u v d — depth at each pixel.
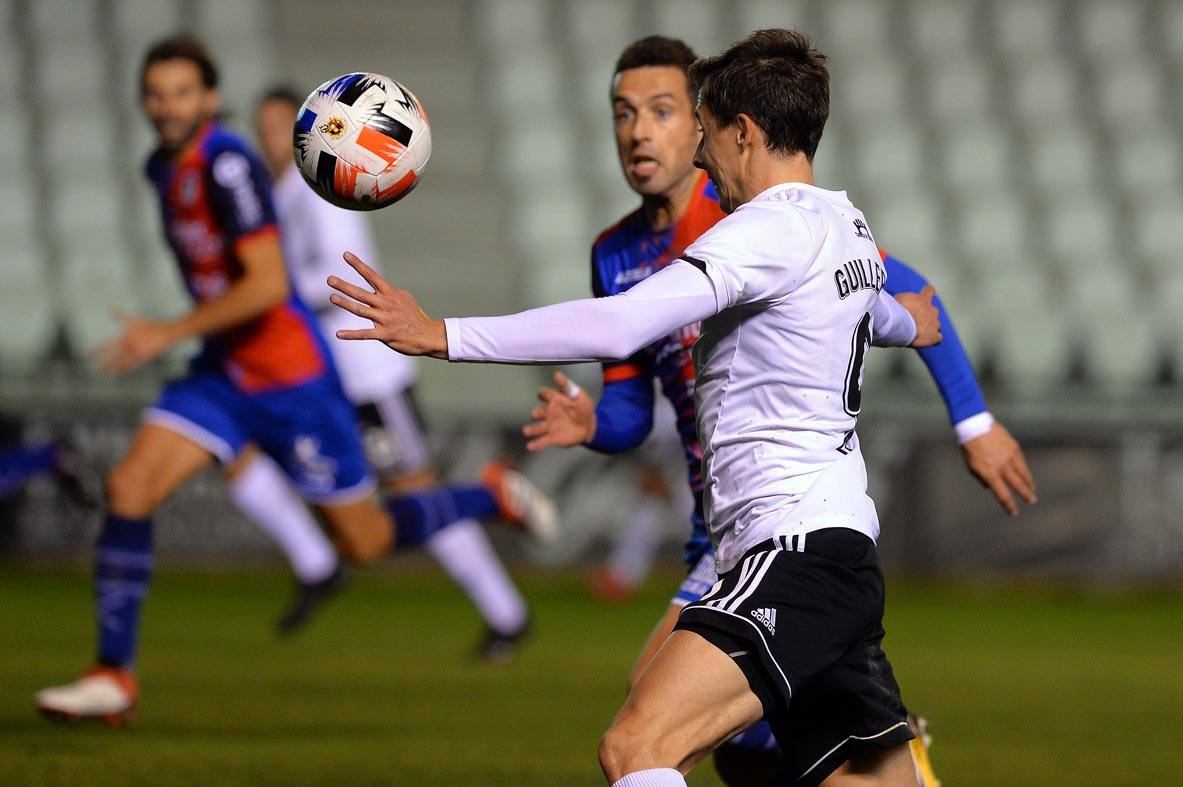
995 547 50.97
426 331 11.22
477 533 30.67
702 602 11.62
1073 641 38.19
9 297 57.06
